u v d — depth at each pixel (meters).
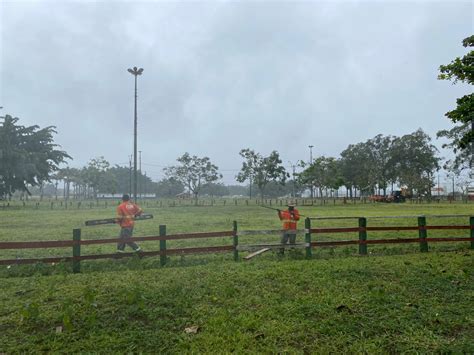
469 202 55.94
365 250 9.92
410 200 60.12
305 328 4.73
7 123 48.75
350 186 69.62
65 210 35.00
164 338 4.50
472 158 49.69
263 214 27.84
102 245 12.32
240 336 4.48
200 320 5.00
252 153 54.41
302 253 10.09
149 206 44.25
